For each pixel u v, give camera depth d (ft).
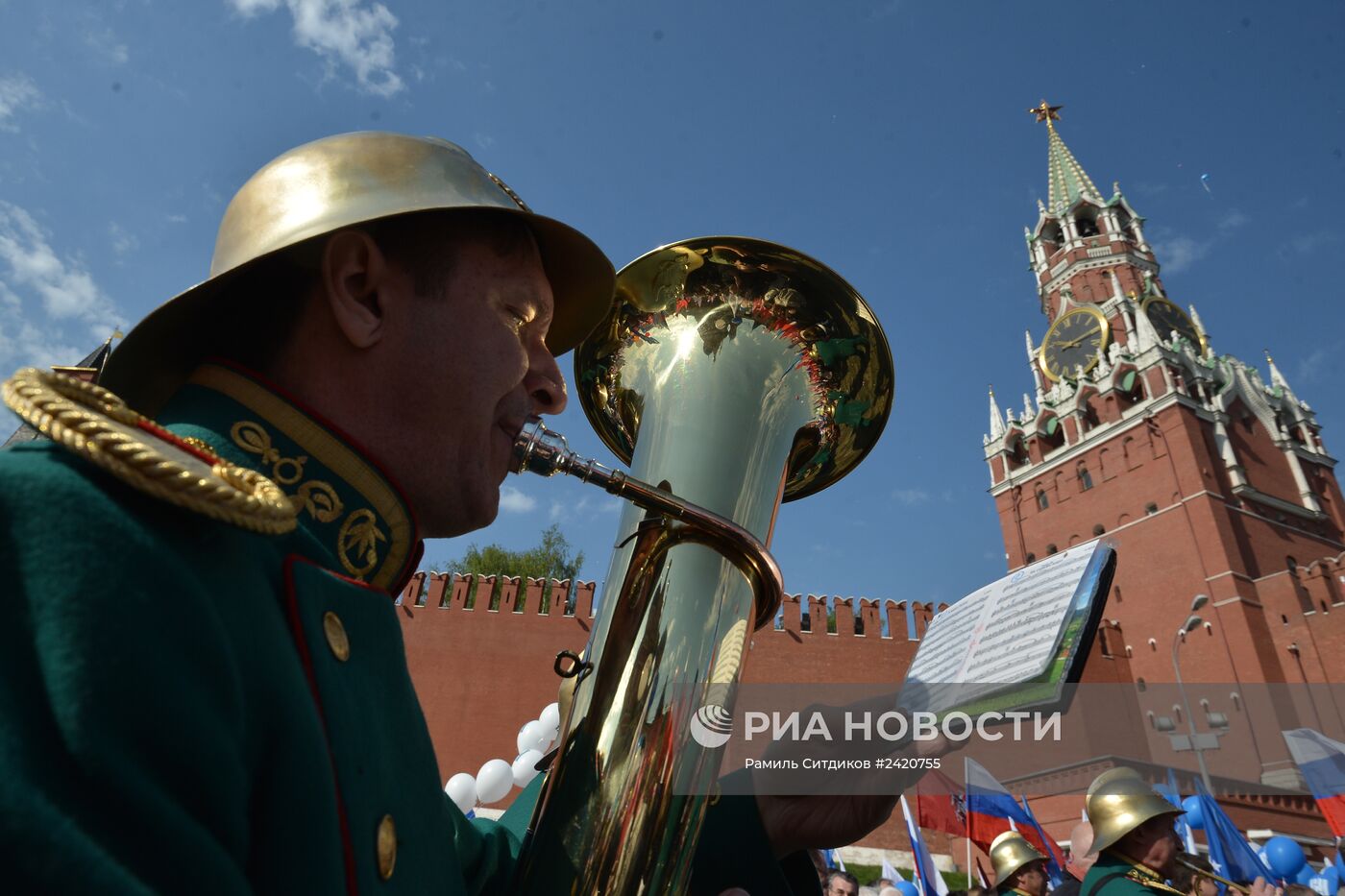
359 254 2.58
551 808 3.10
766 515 4.09
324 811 1.71
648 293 4.82
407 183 2.69
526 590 75.72
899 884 38.65
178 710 1.40
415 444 2.60
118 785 1.28
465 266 2.78
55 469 1.52
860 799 3.53
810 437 4.83
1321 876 34.47
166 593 1.48
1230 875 29.73
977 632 3.26
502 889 3.30
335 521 2.35
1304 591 107.04
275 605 1.86
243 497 1.64
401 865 2.04
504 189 3.14
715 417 4.16
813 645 78.74
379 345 2.58
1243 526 114.32
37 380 1.64
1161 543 114.62
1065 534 126.82
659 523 3.63
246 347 2.64
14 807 1.17
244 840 1.53
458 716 70.18
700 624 3.40
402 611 73.87
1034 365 146.20
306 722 1.75
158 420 2.31
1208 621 105.91
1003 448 140.36
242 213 2.66
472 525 2.85
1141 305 139.44
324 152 2.72
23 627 1.36
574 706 3.35
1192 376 128.67
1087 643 2.73
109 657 1.34
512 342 2.85
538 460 3.21
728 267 4.79
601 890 2.89
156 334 2.64
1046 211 162.50
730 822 3.59
